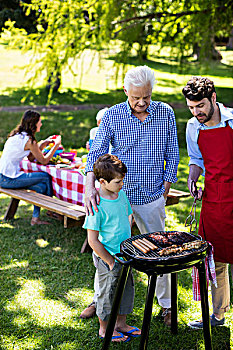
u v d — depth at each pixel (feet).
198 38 25.91
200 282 7.70
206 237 9.18
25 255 13.71
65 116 38.52
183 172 23.93
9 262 13.16
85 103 45.42
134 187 9.30
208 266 8.85
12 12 35.70
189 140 9.39
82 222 13.92
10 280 12.07
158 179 9.43
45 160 15.84
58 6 25.11
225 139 8.57
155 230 9.61
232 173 8.66
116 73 26.32
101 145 9.18
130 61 26.61
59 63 26.35
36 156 15.64
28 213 17.76
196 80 8.24
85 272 12.71
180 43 26.35
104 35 25.20
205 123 8.75
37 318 10.28
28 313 10.48
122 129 9.05
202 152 9.02
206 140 8.82
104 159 8.24
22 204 19.03
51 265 13.07
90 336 9.65
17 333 9.69
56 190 15.75
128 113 8.97
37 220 16.44
